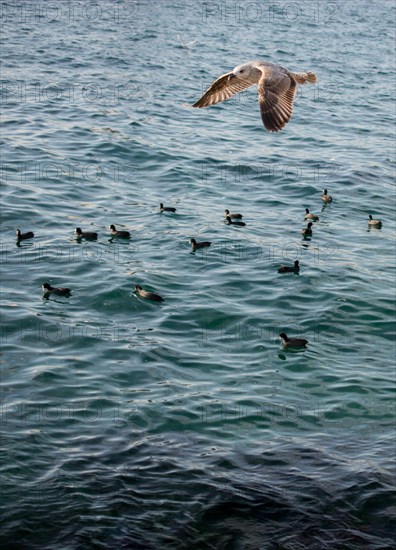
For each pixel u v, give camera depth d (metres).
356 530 19.23
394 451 22.77
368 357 28.28
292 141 51.66
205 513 19.62
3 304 30.16
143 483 20.69
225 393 25.56
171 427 23.55
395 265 35.78
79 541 18.47
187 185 43.31
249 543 18.67
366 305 31.77
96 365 26.69
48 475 20.83
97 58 66.69
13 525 18.89
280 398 25.47
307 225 39.28
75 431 23.02
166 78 62.75
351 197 43.38
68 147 46.56
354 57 76.19
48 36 72.88
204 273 33.72
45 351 27.33
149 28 80.25
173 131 51.16
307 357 27.92
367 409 25.06
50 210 38.62
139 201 40.75
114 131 49.62
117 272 33.12
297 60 72.69
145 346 28.00
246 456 22.25
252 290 32.59
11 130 48.25
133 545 18.42
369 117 58.31
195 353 27.91
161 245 36.00
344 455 22.50
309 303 31.80
